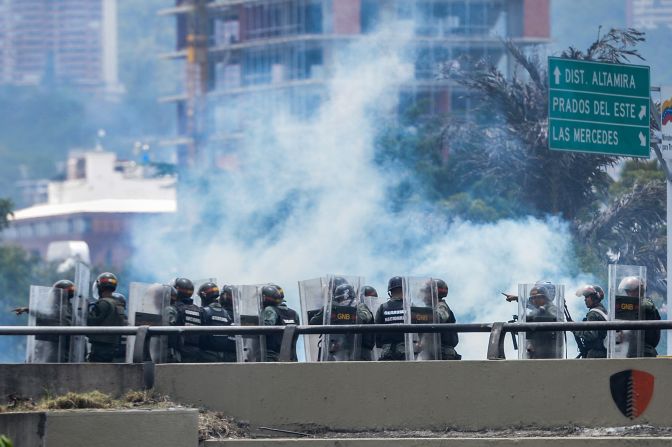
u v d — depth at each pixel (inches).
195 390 2057.1
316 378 2038.6
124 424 1946.4
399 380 2025.1
